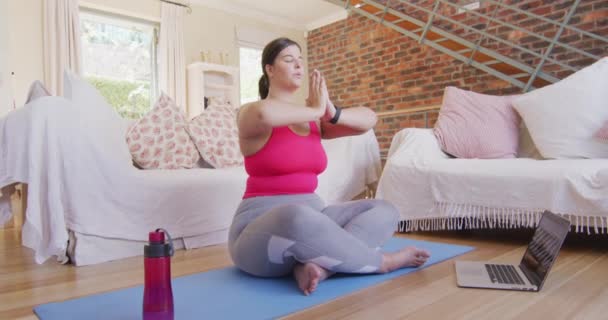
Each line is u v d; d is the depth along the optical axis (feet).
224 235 7.21
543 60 11.23
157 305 3.14
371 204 4.92
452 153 8.52
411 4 14.66
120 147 6.51
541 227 4.61
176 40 16.57
